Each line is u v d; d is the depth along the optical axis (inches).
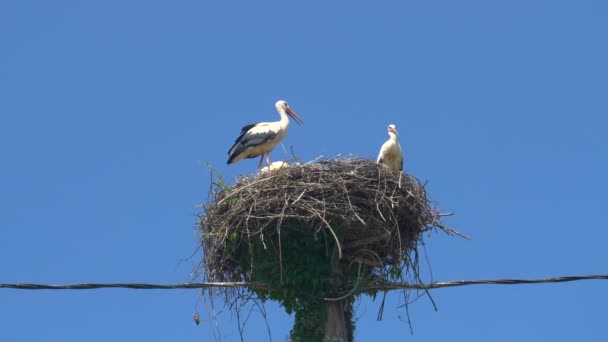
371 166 642.2
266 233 612.7
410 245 644.7
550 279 543.5
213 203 644.1
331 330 593.3
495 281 561.0
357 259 615.2
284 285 600.4
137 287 533.0
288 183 624.1
